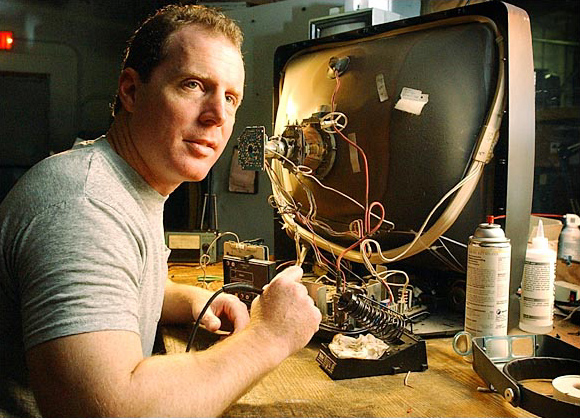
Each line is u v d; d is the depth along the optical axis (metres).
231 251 1.34
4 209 0.76
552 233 1.43
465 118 1.17
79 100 2.50
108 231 0.72
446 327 1.19
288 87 1.59
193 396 0.67
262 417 0.79
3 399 0.81
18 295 0.77
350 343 1.00
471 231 1.20
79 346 0.64
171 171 0.83
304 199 1.48
